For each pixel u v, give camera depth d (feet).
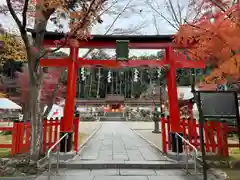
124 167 18.70
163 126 23.65
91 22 18.95
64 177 16.21
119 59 22.62
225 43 13.73
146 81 160.76
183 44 19.80
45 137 22.89
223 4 14.01
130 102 147.43
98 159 20.43
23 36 18.81
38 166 18.28
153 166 18.69
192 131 23.26
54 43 22.59
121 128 62.85
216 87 25.39
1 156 21.91
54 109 63.46
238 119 20.70
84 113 122.21
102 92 181.37
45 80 37.99
